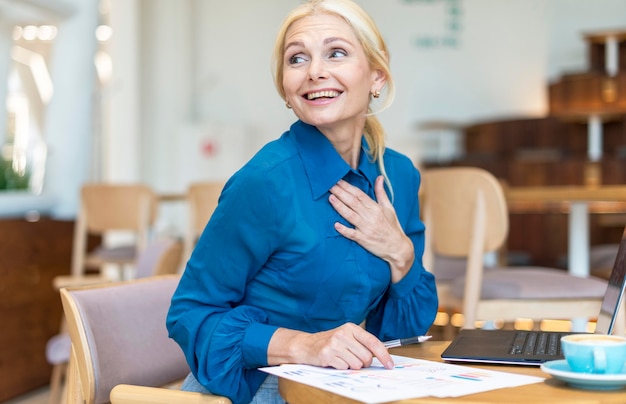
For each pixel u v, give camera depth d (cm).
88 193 504
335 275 136
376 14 984
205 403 130
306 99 135
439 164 907
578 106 886
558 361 111
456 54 963
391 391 100
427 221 282
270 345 128
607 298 139
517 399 96
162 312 164
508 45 954
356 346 118
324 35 133
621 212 679
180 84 1024
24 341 438
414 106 962
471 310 263
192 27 1056
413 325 152
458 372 114
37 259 456
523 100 951
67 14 561
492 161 880
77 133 568
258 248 133
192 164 998
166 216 1005
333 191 136
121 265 547
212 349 131
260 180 131
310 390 106
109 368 149
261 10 1042
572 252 366
